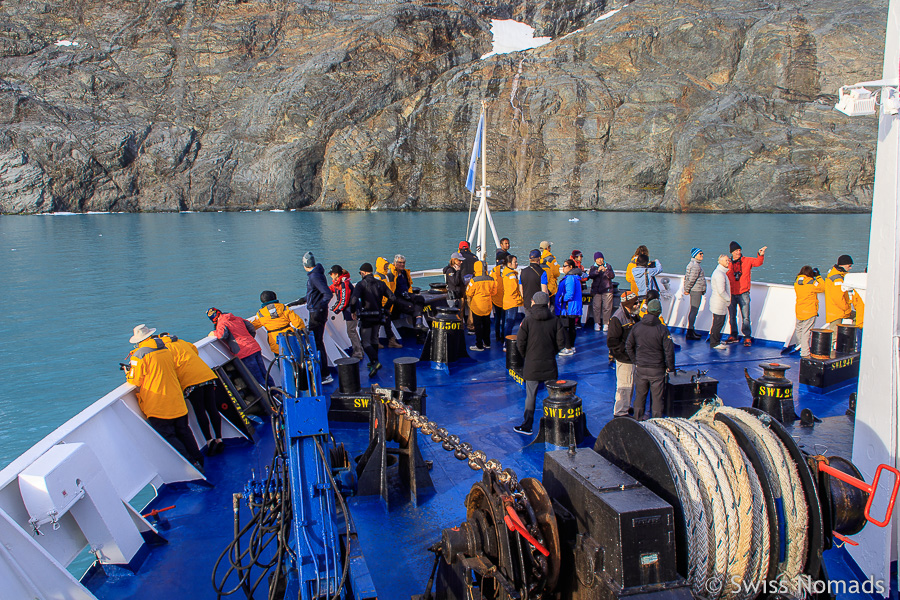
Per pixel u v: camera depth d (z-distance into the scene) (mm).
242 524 4734
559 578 2939
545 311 6273
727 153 68750
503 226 58375
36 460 3836
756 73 74062
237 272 34000
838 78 69938
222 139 89688
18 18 94312
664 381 6141
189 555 4348
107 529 4039
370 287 8758
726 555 2762
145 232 56875
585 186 78812
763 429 3041
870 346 3924
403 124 86188
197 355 6043
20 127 81188
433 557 4258
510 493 2936
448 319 9086
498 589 3021
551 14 104750
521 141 81938
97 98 90625
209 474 5668
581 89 80000
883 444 3777
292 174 84750
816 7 74500
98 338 19766
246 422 6410
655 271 9523
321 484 3336
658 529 2562
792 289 10234
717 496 2766
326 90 87062
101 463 4293
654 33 81500
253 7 98250
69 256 40750
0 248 45281
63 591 3545
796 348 9727
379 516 4879
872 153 63844
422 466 5219
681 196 71688
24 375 15656
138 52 94812
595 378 8586
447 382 8453
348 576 3240
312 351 4375
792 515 2877
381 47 89375
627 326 6746
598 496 2672
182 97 93188
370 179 84000
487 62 88312
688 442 2943
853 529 3127
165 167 86500
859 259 35500
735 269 10086
